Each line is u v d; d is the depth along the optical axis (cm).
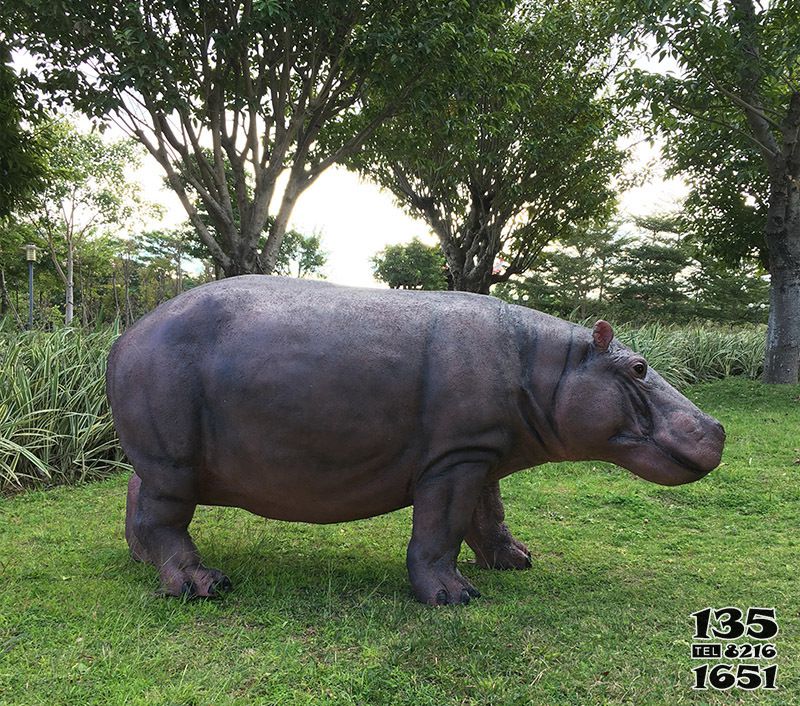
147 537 386
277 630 335
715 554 478
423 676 288
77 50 973
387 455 375
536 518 581
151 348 379
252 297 388
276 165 1078
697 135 1492
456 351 373
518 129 1745
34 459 660
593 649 316
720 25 1102
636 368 376
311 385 366
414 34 987
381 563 444
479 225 1967
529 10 1756
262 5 859
